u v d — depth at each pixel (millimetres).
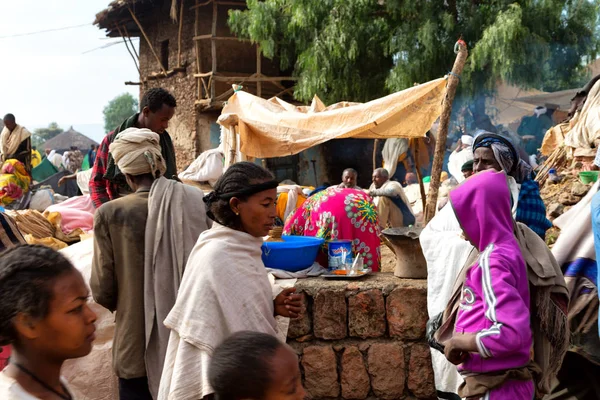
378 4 15141
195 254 2434
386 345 3383
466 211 2445
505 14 12562
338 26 14609
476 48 12539
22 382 1418
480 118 13656
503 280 2281
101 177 3893
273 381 1579
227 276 2338
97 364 3672
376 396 3396
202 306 2312
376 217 4070
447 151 13352
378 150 16938
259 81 16719
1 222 3260
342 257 3654
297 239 3766
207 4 16875
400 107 5621
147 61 19609
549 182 6516
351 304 3398
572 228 3189
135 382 2951
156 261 2922
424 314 3371
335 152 17188
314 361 3391
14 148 11266
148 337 2881
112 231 2949
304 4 14898
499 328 2213
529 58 12570
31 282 1379
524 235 2598
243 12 16172
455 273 3098
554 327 2494
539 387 2494
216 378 1624
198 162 9430
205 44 17156
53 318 1407
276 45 16047
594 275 3090
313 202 4078
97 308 3754
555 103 14164
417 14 14219
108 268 2959
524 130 13680
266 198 2420
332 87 15164
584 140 6484
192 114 17250
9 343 1423
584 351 3105
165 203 2980
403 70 13820
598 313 2826
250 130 6016
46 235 6777
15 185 9531
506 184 2445
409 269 3537
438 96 5699
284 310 2559
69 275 1446
